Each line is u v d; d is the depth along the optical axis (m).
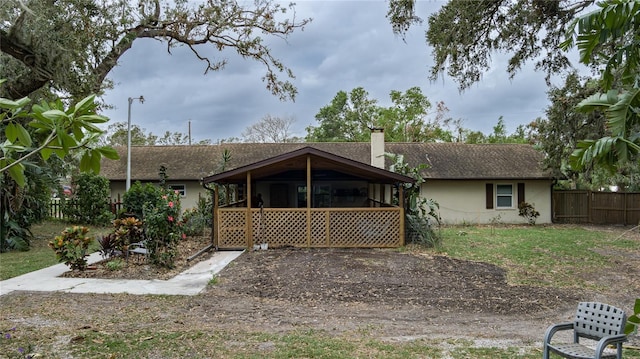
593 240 14.33
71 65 9.85
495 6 9.73
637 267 9.92
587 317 4.09
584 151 3.53
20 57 9.32
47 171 13.08
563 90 16.28
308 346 4.88
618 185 23.97
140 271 9.09
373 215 12.56
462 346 4.98
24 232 12.86
